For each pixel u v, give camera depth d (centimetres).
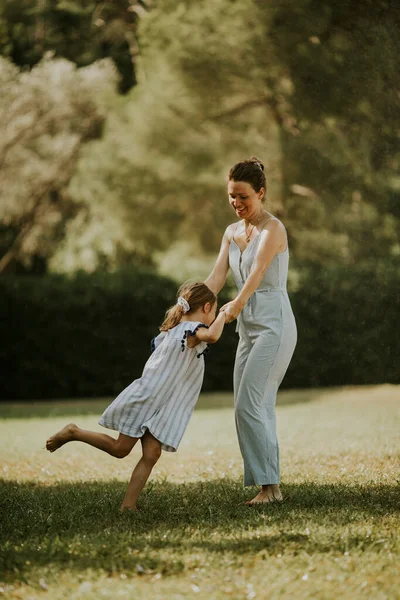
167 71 1700
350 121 1503
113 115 2008
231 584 350
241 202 551
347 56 1326
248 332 560
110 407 509
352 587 343
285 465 705
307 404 1367
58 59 2330
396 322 1639
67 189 2431
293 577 356
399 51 1241
